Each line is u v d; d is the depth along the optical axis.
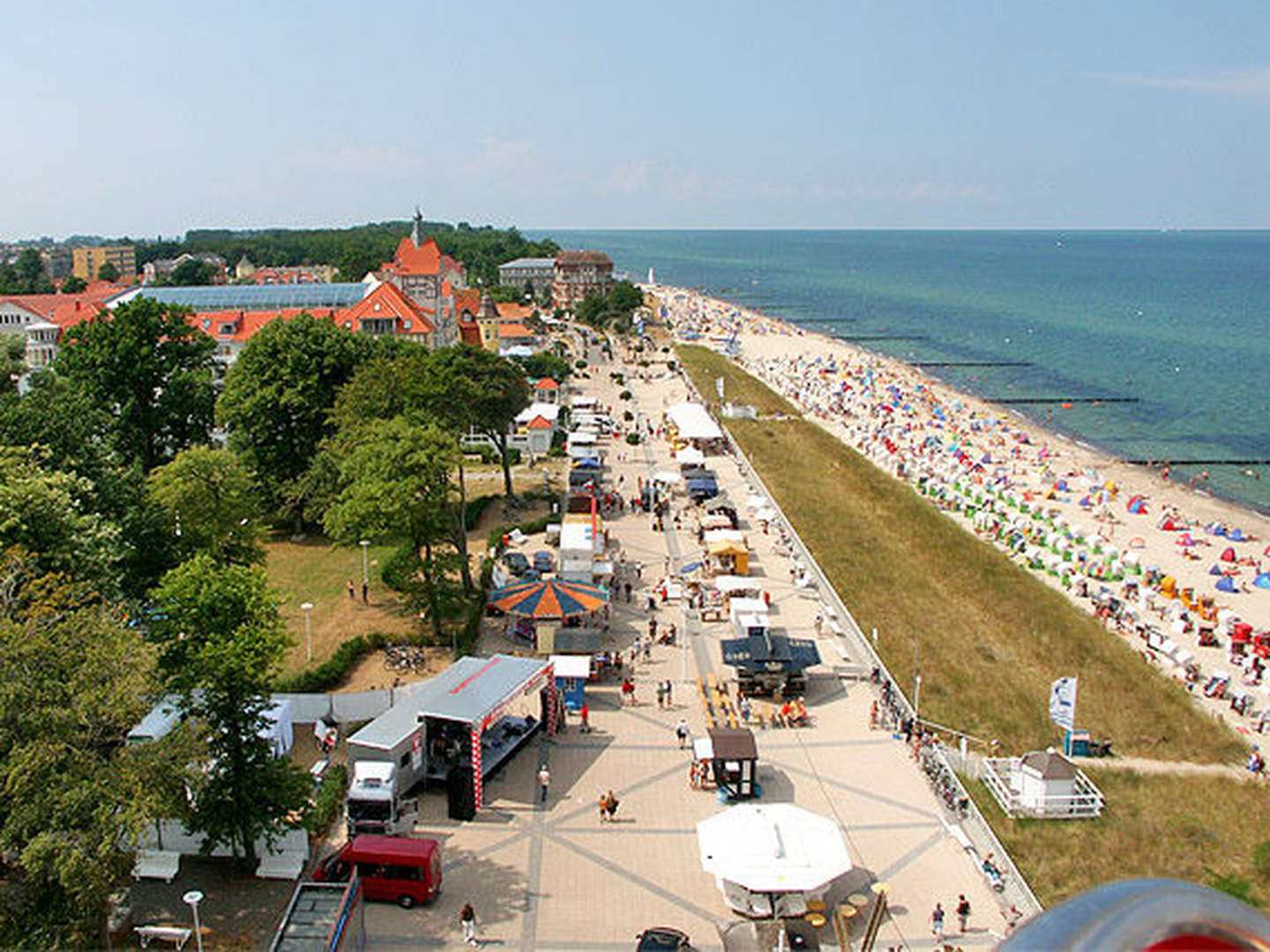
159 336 98.62
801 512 107.06
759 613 69.62
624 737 58.84
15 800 35.97
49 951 35.88
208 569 45.38
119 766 37.62
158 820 42.75
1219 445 157.50
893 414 169.38
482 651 69.44
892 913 43.22
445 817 50.38
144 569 69.25
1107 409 184.50
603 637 72.75
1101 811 52.72
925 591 86.12
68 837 35.53
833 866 42.41
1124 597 90.88
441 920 42.38
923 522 107.25
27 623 38.91
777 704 63.22
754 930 40.53
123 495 69.75
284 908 42.19
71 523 55.06
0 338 124.88
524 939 41.31
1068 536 107.12
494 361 105.38
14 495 53.16
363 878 43.28
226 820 42.88
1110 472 139.50
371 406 91.69
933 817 50.84
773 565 90.44
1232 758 60.41
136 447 95.38
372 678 63.62
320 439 97.75
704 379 193.38
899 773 55.19
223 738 43.34
